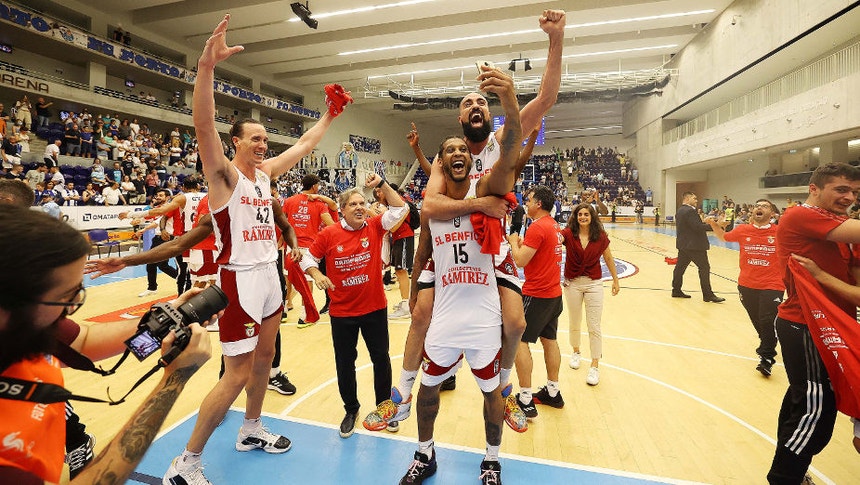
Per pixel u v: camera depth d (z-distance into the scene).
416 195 32.53
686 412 3.29
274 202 3.02
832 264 2.12
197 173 18.92
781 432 2.18
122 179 15.10
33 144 14.43
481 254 2.08
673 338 5.18
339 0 17.20
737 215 20.91
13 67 14.66
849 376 1.88
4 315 0.76
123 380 3.94
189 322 1.15
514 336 2.15
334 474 2.49
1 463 0.75
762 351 4.01
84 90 16.69
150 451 2.68
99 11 17.70
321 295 7.89
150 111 19.11
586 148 40.16
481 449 2.77
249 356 2.40
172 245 2.33
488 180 1.97
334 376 4.04
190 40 20.92
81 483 0.84
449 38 20.77
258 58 22.89
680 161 23.97
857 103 12.24
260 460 2.63
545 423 3.14
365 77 26.23
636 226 26.69
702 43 20.52
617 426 3.08
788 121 15.12
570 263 3.99
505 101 1.68
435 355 2.16
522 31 20.12
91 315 6.07
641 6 18.08
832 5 12.82
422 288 2.28
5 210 0.78
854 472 2.53
